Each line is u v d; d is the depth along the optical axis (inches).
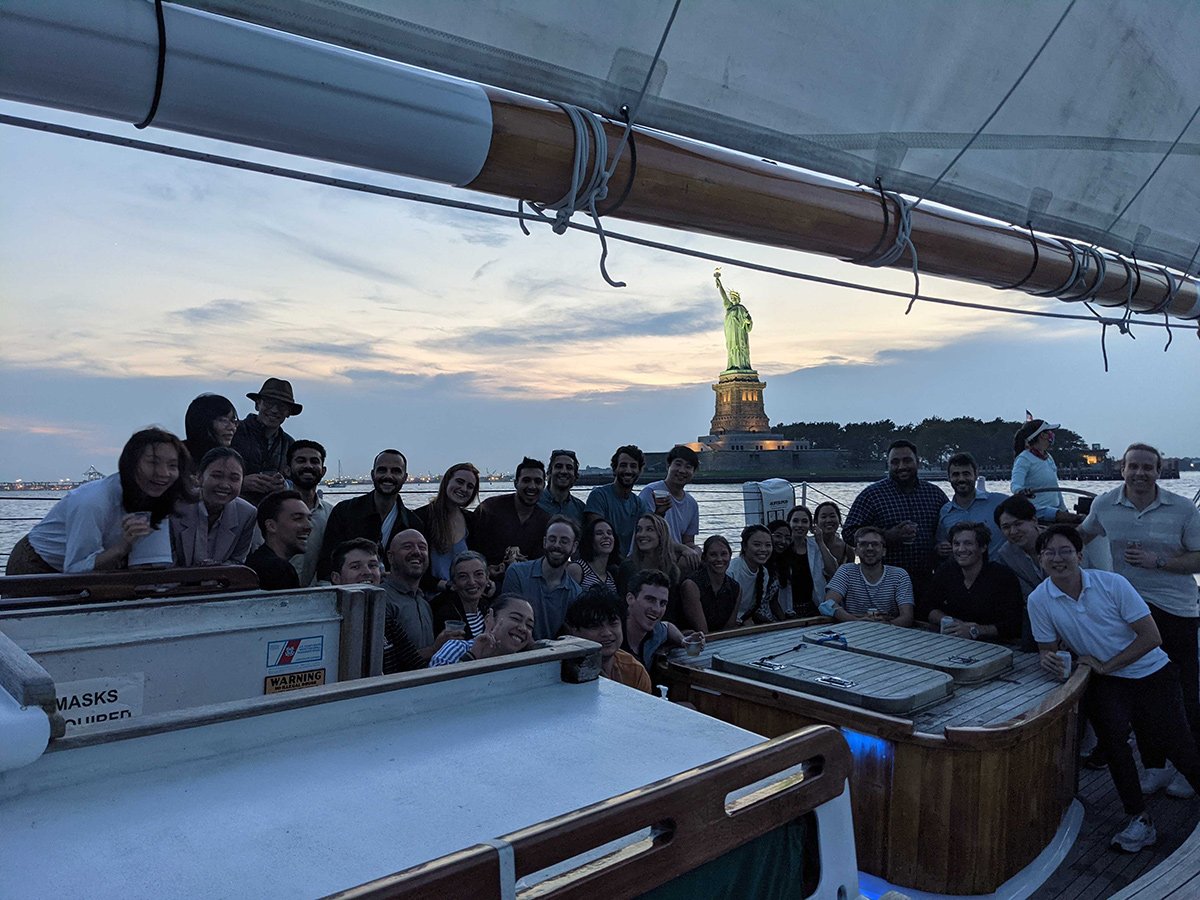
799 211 79.0
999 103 89.7
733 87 71.4
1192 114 109.0
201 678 75.6
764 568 229.3
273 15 49.0
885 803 134.3
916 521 239.1
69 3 41.9
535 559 199.3
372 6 51.8
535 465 202.4
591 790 49.7
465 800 47.8
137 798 45.8
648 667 168.1
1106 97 98.7
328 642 83.6
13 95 44.3
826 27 73.0
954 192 94.8
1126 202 112.7
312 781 49.2
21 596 74.1
